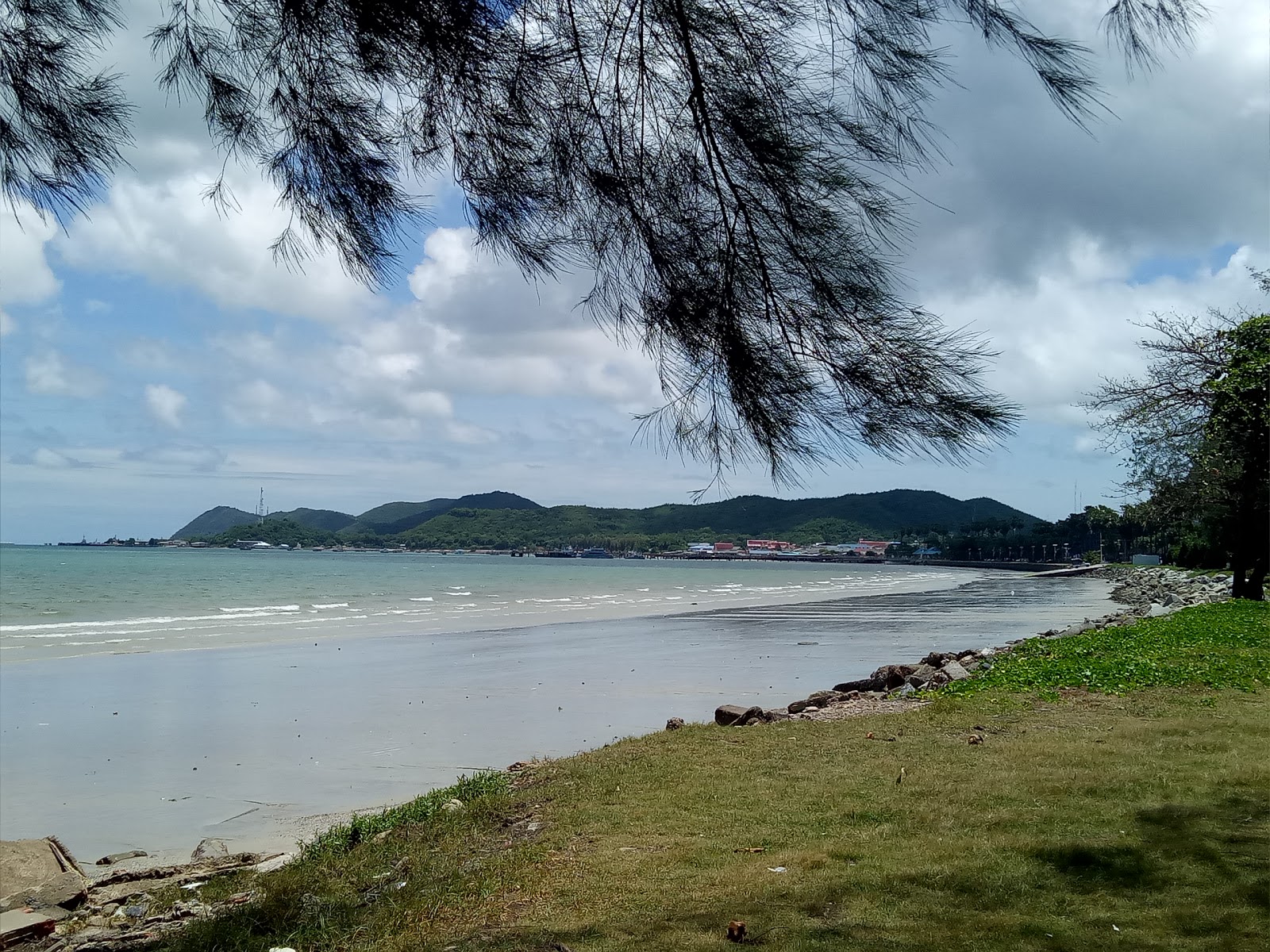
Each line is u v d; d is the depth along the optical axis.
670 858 5.66
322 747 12.72
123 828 9.09
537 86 3.06
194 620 34.47
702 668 21.09
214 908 6.06
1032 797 6.46
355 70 3.10
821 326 2.97
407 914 5.17
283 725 14.32
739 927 4.27
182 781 10.93
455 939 4.60
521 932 4.55
